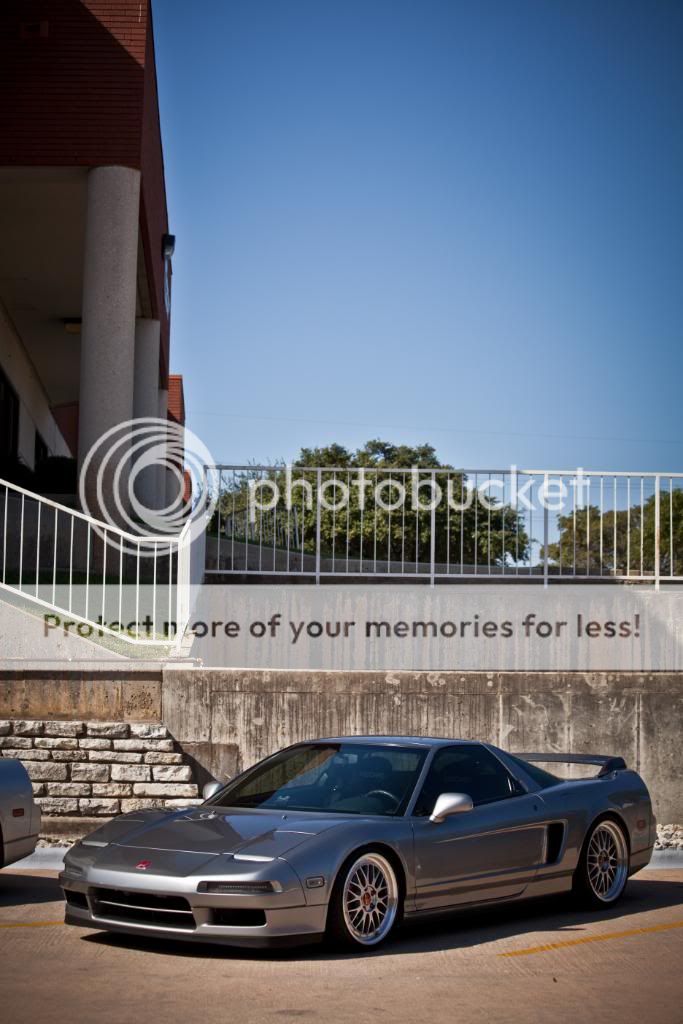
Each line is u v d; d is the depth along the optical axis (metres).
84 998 5.62
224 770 10.90
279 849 6.59
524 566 13.64
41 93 17.36
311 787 7.71
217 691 10.97
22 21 17.44
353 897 6.71
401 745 7.89
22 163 17.25
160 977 6.07
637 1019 5.37
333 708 11.07
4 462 21.09
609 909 8.34
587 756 9.01
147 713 10.93
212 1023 5.18
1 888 8.81
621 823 8.51
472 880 7.34
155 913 6.58
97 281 17.16
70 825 10.48
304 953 6.67
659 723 11.51
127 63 17.44
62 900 8.31
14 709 10.87
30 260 22.22
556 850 7.97
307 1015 5.32
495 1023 5.25
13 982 5.96
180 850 6.75
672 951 6.89
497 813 7.62
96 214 17.25
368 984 5.95
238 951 6.69
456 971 6.29
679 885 9.62
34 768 10.53
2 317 25.22
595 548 13.76
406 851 6.96
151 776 10.56
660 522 13.79
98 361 17.09
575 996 5.79
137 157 17.33
